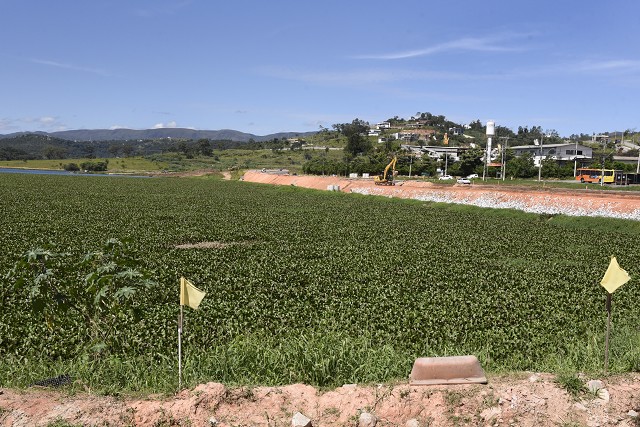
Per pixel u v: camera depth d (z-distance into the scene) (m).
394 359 12.09
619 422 8.88
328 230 39.91
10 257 25.80
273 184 103.44
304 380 11.06
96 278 11.34
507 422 8.85
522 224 45.91
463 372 9.91
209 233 36.84
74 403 9.14
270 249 30.78
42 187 79.25
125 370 11.13
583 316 18.12
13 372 10.92
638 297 20.61
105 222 41.16
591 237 38.03
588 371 11.39
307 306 18.67
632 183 89.69
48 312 14.28
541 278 23.94
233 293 20.31
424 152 168.38
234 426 8.64
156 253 28.47
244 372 11.30
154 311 17.36
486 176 120.00
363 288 21.53
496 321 17.39
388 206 63.22
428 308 18.75
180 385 10.06
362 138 192.12
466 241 35.38
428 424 8.91
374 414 9.07
